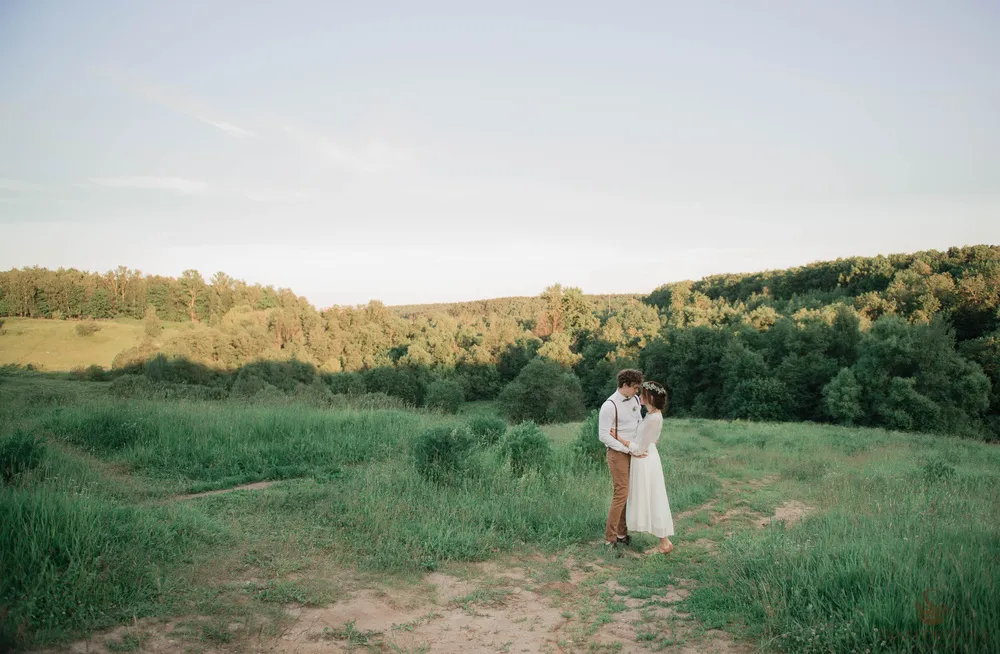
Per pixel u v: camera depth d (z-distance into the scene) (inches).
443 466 336.8
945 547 192.1
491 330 3993.6
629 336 3341.5
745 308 3513.8
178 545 208.1
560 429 723.4
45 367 3297.2
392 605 182.5
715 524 309.1
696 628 168.7
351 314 4330.7
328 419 494.9
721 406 2187.5
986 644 134.0
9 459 288.0
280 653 145.9
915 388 1596.9
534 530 273.0
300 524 250.7
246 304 4965.6
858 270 3545.8
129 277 4820.4
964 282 2174.0
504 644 159.8
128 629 150.6
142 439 398.3
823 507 340.8
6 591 157.2
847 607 161.3
